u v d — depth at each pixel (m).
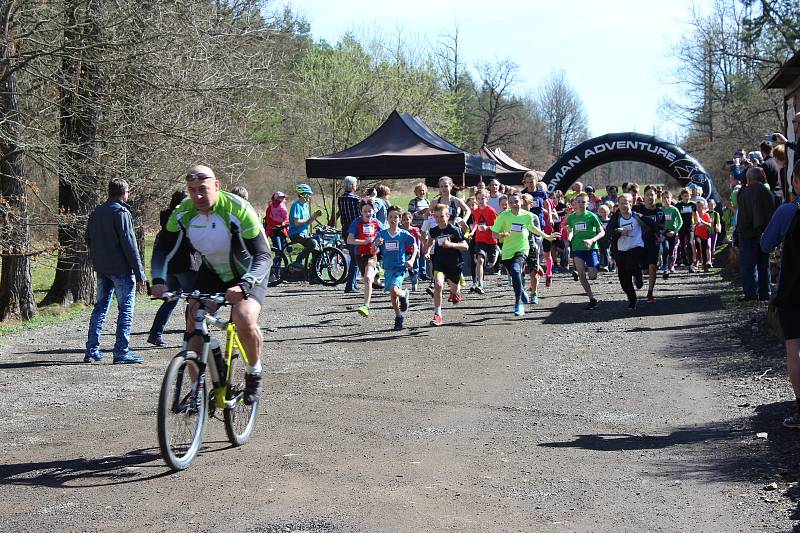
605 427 6.69
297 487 5.22
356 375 9.16
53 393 8.44
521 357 10.05
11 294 15.77
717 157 46.34
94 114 16.50
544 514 4.69
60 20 15.14
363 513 4.72
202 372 5.77
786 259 6.25
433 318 12.84
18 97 15.96
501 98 70.50
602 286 17.89
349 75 40.84
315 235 20.84
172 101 17.31
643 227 14.18
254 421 6.48
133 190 17.73
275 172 38.19
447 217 12.87
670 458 5.74
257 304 6.02
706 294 15.29
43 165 15.62
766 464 5.46
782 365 8.58
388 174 22.25
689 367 8.98
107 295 10.23
